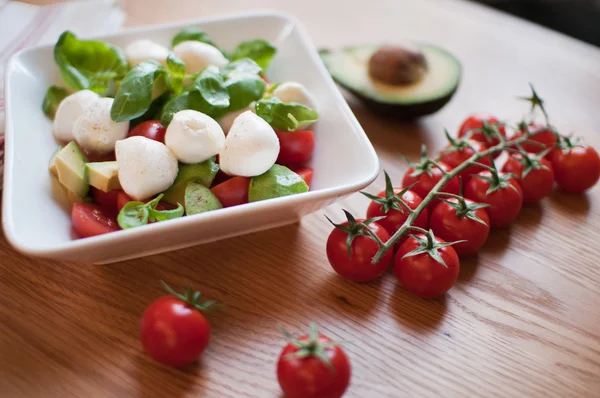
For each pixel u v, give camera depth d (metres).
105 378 0.32
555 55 0.55
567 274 0.38
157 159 0.35
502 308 0.36
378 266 0.36
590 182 0.42
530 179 0.41
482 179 0.40
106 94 0.41
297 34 0.44
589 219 0.42
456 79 0.47
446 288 0.35
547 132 0.44
